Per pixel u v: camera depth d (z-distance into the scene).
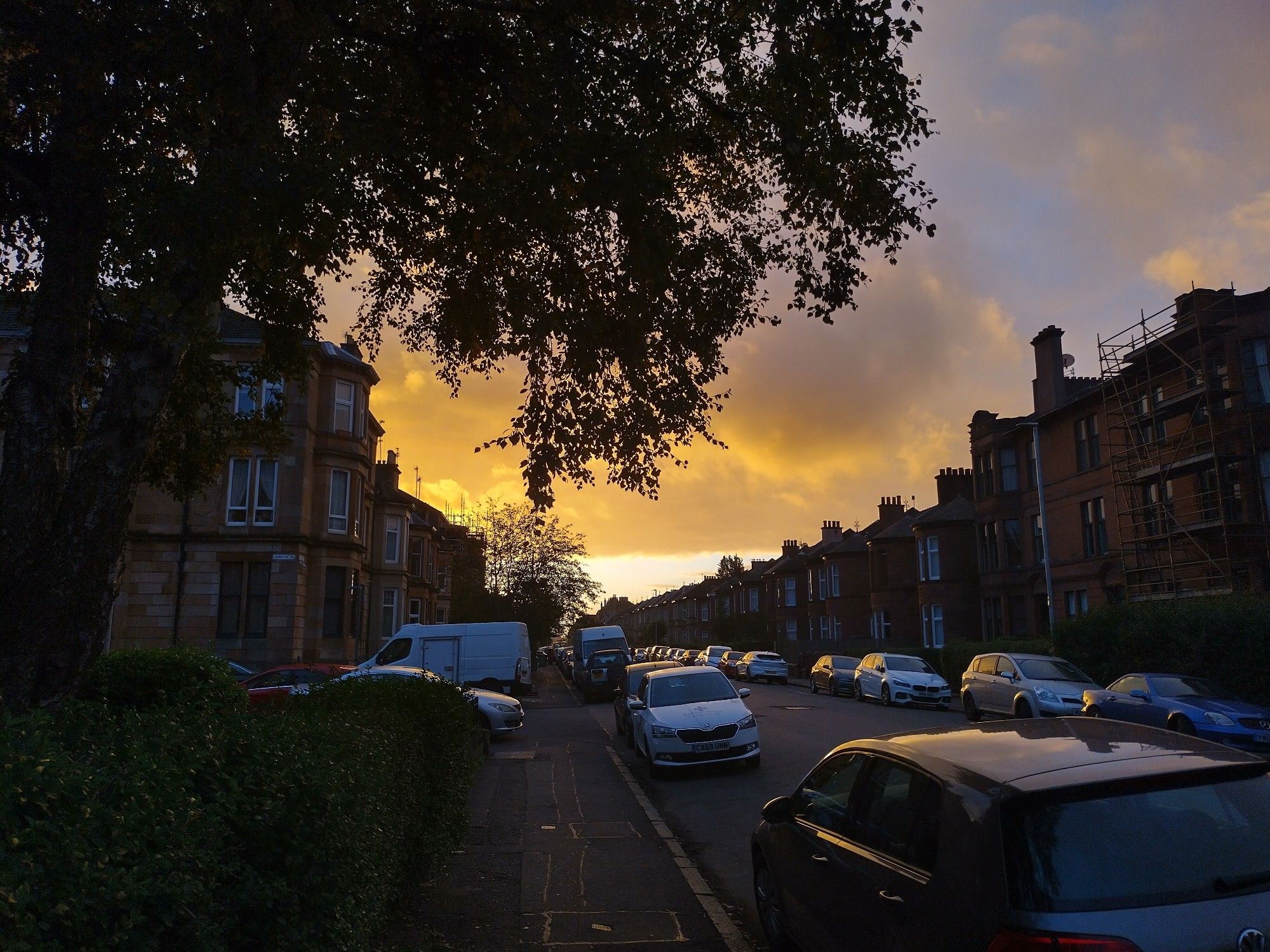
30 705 5.31
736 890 7.46
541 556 48.78
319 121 8.21
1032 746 3.95
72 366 6.22
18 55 6.70
